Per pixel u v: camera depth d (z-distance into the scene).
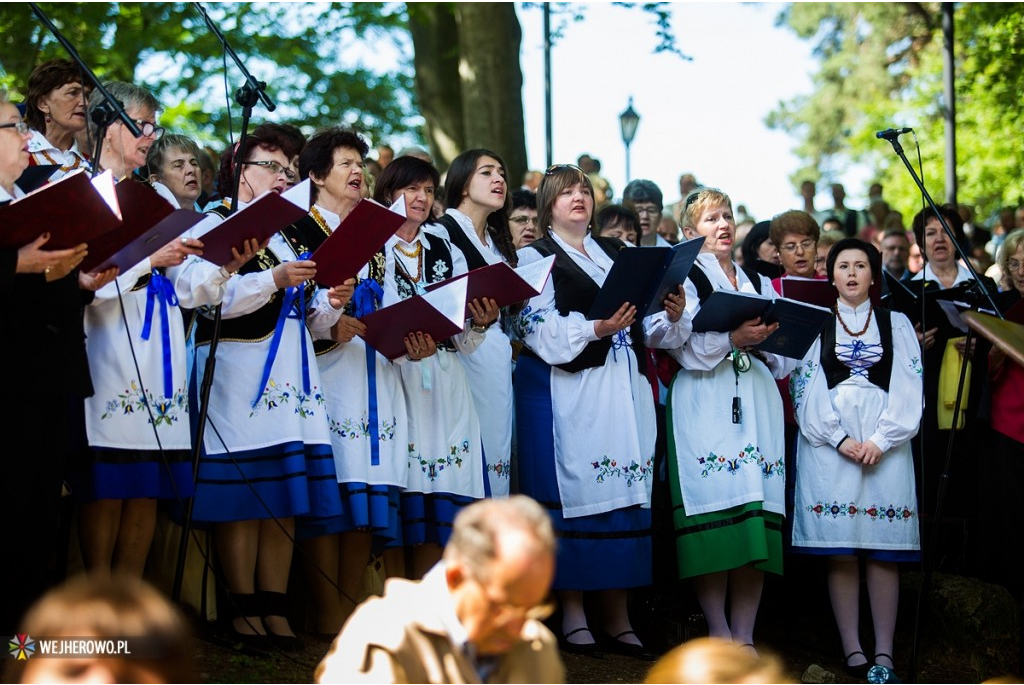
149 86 16.38
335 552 5.88
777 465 6.75
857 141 27.23
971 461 7.59
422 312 5.57
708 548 6.54
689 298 6.80
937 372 7.64
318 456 5.48
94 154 5.21
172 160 6.30
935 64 24.72
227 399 5.46
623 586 6.39
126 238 4.71
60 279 4.70
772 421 6.80
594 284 6.50
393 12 16.83
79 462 5.05
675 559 7.16
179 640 2.73
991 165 20.34
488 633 3.23
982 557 7.30
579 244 6.67
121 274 5.00
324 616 5.88
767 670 3.05
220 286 5.20
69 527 5.61
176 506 5.39
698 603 7.13
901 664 7.15
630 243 7.78
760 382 6.80
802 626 7.52
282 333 5.53
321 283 5.47
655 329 6.66
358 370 5.77
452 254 6.38
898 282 7.61
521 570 3.07
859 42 34.91
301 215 5.07
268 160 5.77
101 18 14.76
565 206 6.62
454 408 6.10
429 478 5.99
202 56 15.84
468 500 6.09
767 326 6.51
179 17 15.52
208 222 5.46
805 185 14.56
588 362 6.50
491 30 12.84
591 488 6.42
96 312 5.07
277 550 5.54
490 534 3.09
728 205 7.07
